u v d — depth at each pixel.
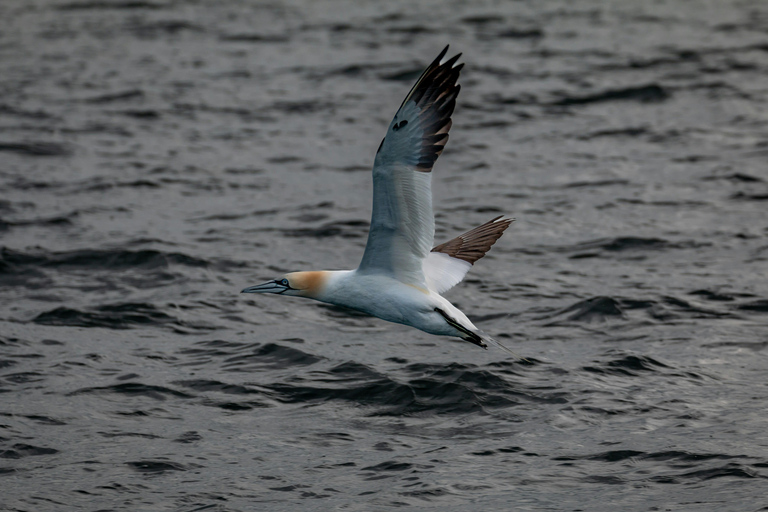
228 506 10.31
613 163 23.64
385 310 9.81
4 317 15.63
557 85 30.45
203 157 24.72
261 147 25.56
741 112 27.31
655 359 13.91
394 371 13.64
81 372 13.67
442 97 9.04
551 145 25.19
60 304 16.17
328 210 20.91
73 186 22.39
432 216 9.32
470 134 26.25
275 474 10.99
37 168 23.66
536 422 12.16
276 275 17.56
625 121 27.00
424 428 12.16
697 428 11.87
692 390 12.96
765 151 23.94
